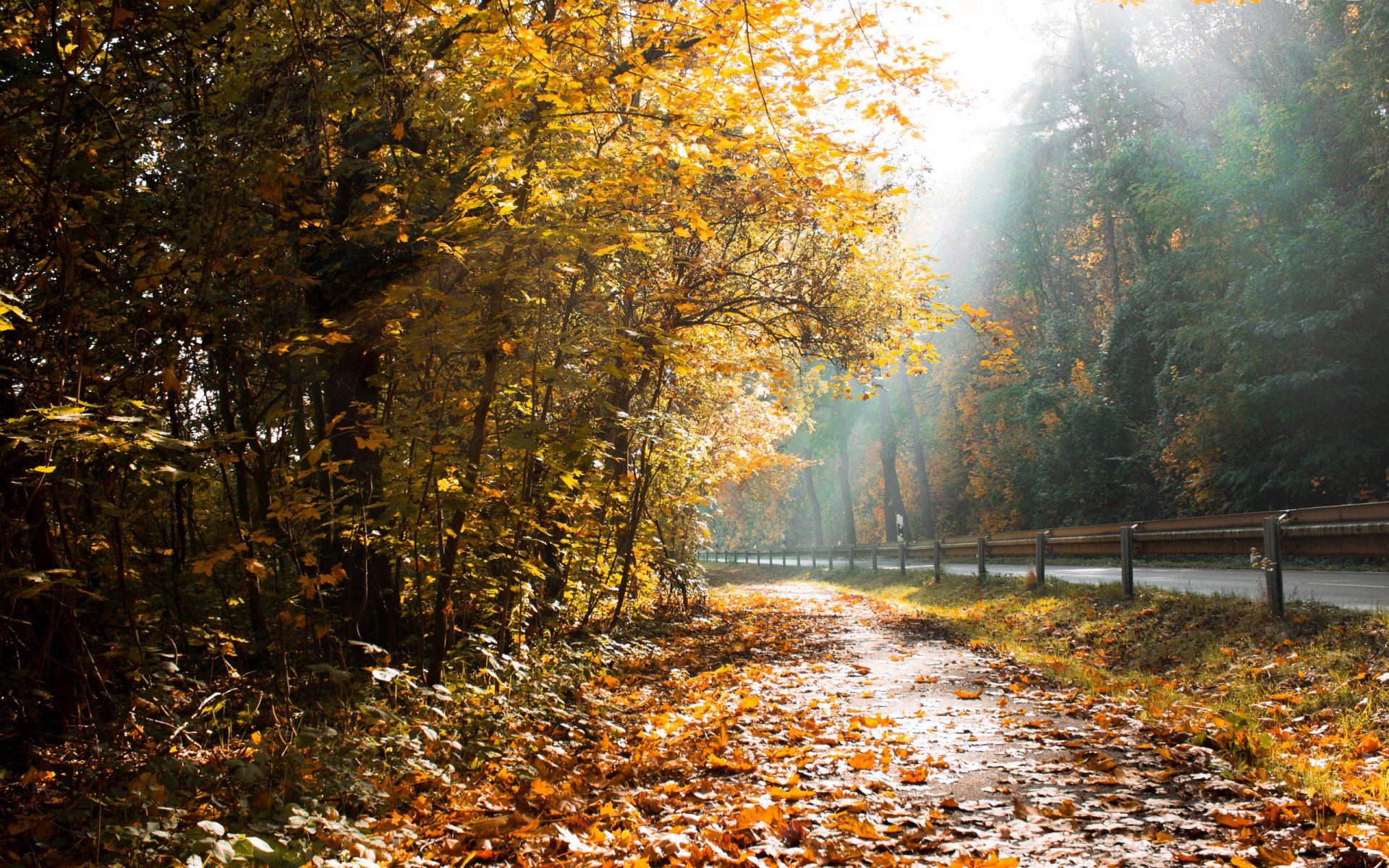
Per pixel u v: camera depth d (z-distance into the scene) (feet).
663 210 27.43
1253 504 81.46
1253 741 17.28
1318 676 23.16
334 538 25.77
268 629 23.09
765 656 37.93
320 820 13.80
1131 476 106.63
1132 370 107.96
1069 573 67.00
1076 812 14.29
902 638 42.91
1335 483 74.28
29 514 16.55
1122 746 18.69
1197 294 87.15
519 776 18.54
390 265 23.54
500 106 21.34
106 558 21.11
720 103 23.70
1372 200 71.77
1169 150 96.07
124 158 19.02
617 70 23.67
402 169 23.77
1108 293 147.74
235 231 20.38
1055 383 124.16
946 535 159.22
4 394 16.61
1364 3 72.84
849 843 13.33
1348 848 11.84
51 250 17.94
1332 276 70.54
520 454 27.30
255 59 21.21
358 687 21.66
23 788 15.02
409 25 22.67
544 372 23.63
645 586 52.29
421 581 26.40
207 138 20.43
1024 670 30.04
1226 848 12.31
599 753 20.83
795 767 18.44
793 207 31.53
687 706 26.40
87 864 11.90
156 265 19.42
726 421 57.52
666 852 13.20
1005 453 129.18
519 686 25.21
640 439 37.06
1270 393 74.38
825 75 24.79
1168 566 68.18
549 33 20.75
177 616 23.49
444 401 24.13
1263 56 102.27
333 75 22.08
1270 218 78.95
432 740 19.22
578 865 12.73
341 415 22.25
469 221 21.50
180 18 20.35
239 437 18.57
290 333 23.71
